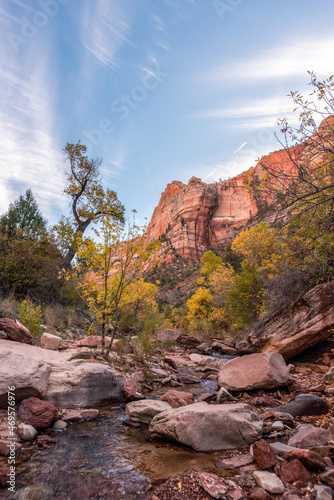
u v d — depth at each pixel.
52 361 5.27
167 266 80.00
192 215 92.06
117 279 7.73
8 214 15.48
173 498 2.24
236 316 16.92
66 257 15.73
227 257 37.22
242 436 3.25
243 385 5.33
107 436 3.53
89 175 19.11
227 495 2.22
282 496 2.16
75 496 2.25
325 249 7.29
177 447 3.25
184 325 26.59
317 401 4.10
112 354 7.53
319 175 4.44
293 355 8.05
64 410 4.20
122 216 8.13
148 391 5.74
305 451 2.55
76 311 13.93
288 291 8.70
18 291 11.95
